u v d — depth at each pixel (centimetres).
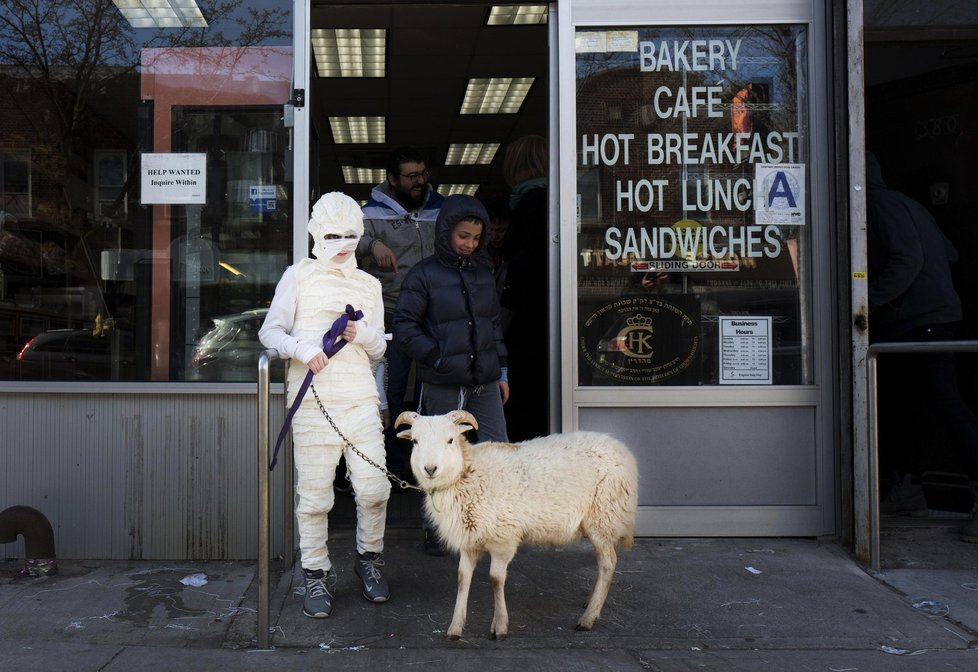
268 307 482
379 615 394
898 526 541
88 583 435
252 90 484
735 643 371
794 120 515
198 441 469
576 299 504
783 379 508
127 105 482
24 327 475
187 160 483
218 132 484
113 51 482
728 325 509
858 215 471
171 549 470
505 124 1209
